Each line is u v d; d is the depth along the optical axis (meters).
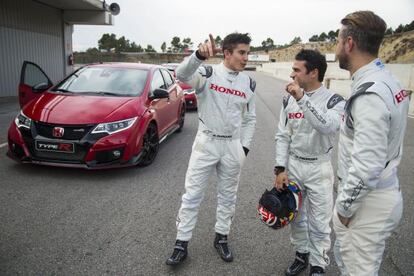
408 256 2.99
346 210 1.71
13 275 2.53
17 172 4.59
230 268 2.77
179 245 2.78
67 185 4.25
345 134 1.85
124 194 4.07
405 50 49.16
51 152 4.38
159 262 2.79
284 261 2.91
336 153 6.26
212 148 2.71
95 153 4.33
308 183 2.51
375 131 1.58
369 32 1.66
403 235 3.34
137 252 2.90
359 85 1.70
